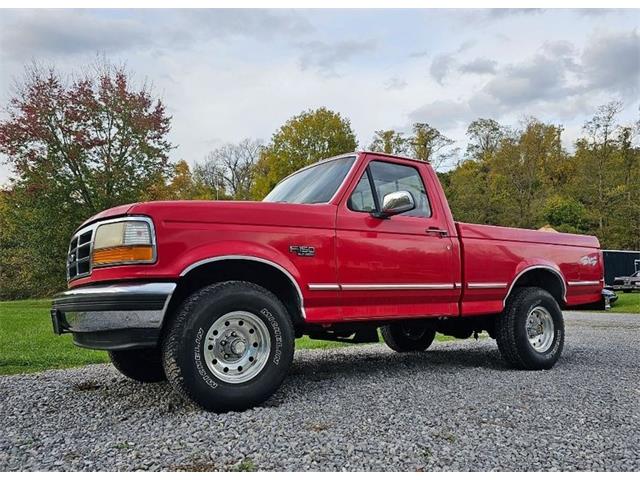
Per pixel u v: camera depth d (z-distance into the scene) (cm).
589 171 3866
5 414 378
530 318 559
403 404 387
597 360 622
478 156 4862
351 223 439
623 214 3591
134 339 342
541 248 580
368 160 475
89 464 275
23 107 1925
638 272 2880
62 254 1977
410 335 701
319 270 414
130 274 349
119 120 2039
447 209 515
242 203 394
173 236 358
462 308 511
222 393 359
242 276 408
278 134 3784
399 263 461
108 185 1977
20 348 775
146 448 297
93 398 429
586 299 629
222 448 294
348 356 666
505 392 429
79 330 358
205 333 358
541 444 301
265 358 381
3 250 2180
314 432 319
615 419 352
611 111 3862
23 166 1928
